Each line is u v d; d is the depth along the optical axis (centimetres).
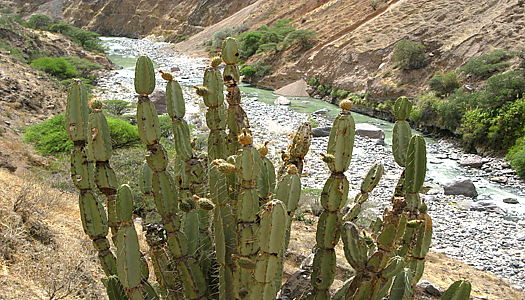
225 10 8031
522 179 1908
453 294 292
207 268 324
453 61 3117
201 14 8262
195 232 310
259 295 238
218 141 357
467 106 2444
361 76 3600
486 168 2058
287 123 2809
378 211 1416
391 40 3719
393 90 3144
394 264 275
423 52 3281
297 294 342
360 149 2317
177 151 351
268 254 232
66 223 684
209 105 353
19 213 604
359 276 280
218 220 279
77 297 457
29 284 448
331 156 282
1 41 4159
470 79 2786
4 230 528
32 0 10950
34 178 940
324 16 5047
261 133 2544
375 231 383
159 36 8656
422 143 312
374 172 373
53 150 1403
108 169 313
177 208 303
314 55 4197
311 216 1132
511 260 1211
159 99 2788
